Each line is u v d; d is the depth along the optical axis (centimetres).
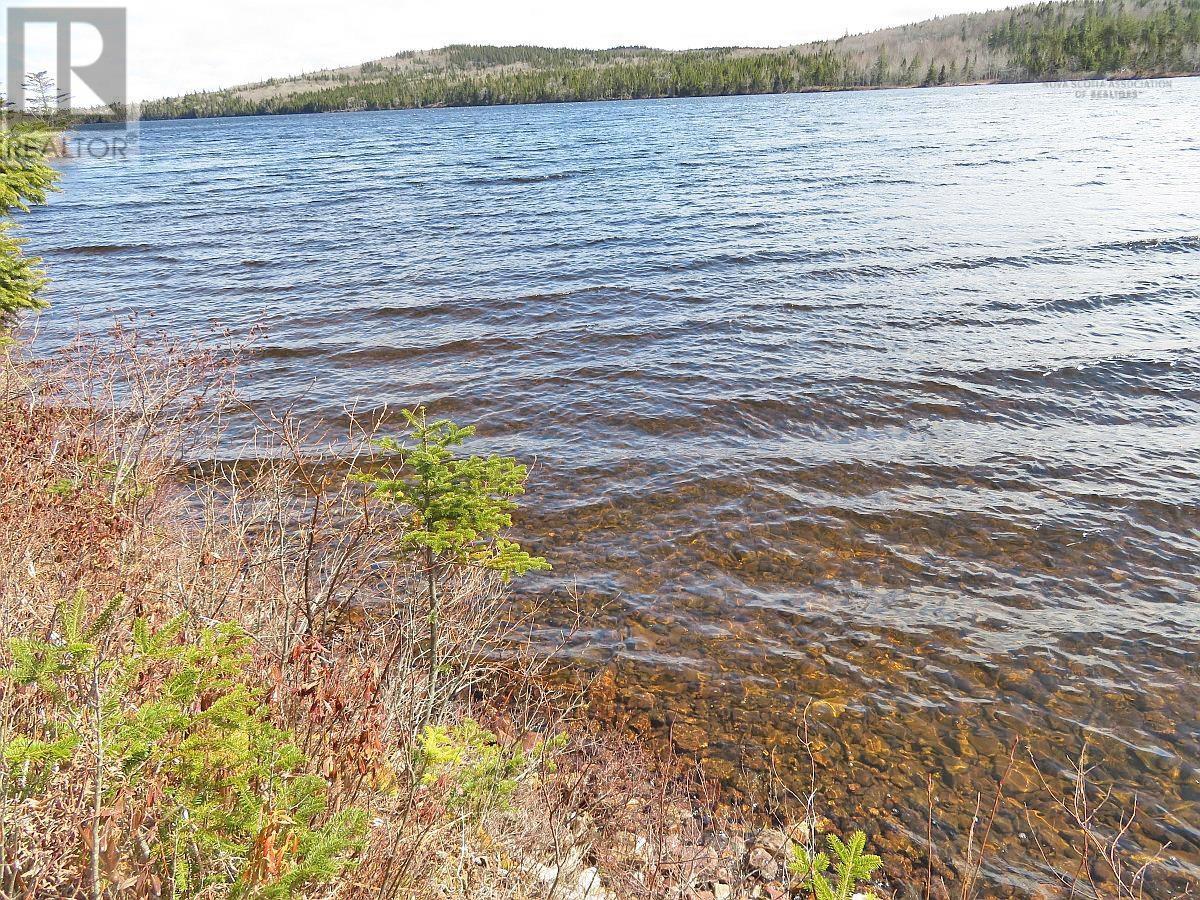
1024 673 680
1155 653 701
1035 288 1853
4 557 434
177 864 240
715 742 610
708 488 1009
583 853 445
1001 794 560
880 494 986
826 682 674
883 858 510
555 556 870
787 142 6109
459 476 475
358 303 1917
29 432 662
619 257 2350
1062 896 484
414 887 327
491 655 692
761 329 1639
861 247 2347
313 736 364
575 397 1315
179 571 487
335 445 1116
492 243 2645
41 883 236
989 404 1240
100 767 227
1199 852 513
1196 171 3619
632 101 18225
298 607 449
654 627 750
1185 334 1502
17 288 993
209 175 5588
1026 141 5384
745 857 496
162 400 802
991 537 889
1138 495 963
